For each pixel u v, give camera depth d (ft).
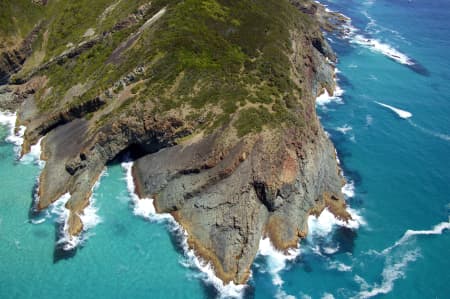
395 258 182.91
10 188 203.10
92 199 197.26
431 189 227.20
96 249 175.22
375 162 246.06
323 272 172.96
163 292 160.45
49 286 160.76
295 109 215.31
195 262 170.91
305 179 192.44
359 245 187.73
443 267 180.45
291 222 181.98
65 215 189.47
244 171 182.19
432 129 280.51
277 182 179.11
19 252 172.45
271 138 190.90
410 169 241.76
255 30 266.57
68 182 200.85
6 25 286.66
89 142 206.80
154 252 174.70
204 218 179.42
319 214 195.52
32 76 279.49
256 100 210.79
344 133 272.10
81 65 269.03
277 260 173.88
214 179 185.37
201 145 195.83
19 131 244.83
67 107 228.43
